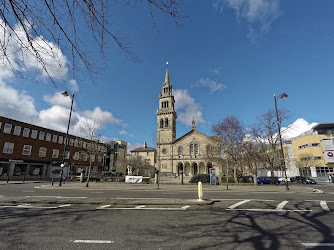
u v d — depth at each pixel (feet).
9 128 113.09
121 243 14.96
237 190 62.44
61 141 143.02
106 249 13.82
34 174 125.80
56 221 21.21
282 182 151.74
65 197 39.24
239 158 110.22
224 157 112.27
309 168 168.86
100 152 92.99
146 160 213.05
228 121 110.32
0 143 107.96
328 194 53.06
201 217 23.35
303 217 23.53
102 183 91.40
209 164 173.27
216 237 16.39
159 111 202.69
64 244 14.70
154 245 14.60
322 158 164.25
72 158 149.48
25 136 120.67
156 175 92.84
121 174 152.25
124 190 61.00
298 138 186.29
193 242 15.24
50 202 32.65
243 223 20.72
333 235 16.99
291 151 198.39
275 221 21.59
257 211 26.99
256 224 20.36
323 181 159.02
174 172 177.17
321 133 176.76
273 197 43.27
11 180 106.73
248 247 14.34
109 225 19.81
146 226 19.52
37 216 23.41
